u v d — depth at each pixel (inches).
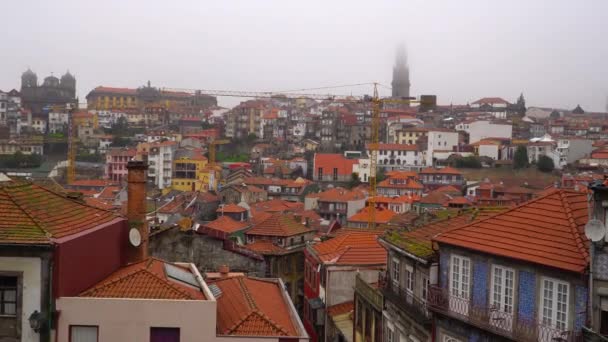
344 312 1871.3
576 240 1013.2
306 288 2319.1
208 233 1927.9
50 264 951.0
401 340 1396.4
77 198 1374.3
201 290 1139.9
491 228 1167.0
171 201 5315.0
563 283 976.3
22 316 943.0
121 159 7834.6
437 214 1691.7
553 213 1117.1
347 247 1982.0
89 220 1135.6
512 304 1059.3
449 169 6924.2
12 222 989.8
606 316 915.4
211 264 1876.2
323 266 1939.0
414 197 5482.3
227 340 1038.4
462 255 1172.5
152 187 7421.3
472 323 1103.6
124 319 992.2
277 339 1058.7
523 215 1157.1
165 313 1002.1
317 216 4869.6
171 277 1153.4
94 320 980.6
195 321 1008.2
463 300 1144.8
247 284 1347.2
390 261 1531.7
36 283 948.0
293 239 2664.9
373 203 4569.4
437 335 1213.7
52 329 959.0
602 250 916.6
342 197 5703.7
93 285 1082.7
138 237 1250.6
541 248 1040.2
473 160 7716.5
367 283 1690.5
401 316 1392.7
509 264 1070.4
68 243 986.7
